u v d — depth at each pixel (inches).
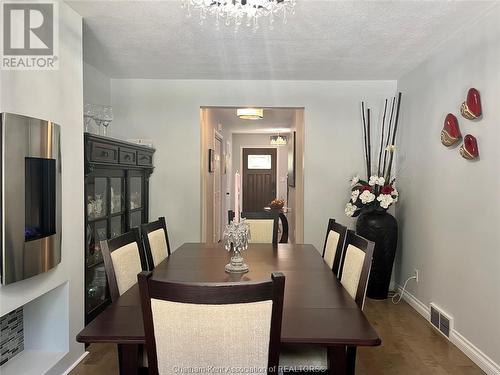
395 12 91.4
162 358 44.6
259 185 365.4
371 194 139.1
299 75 150.4
